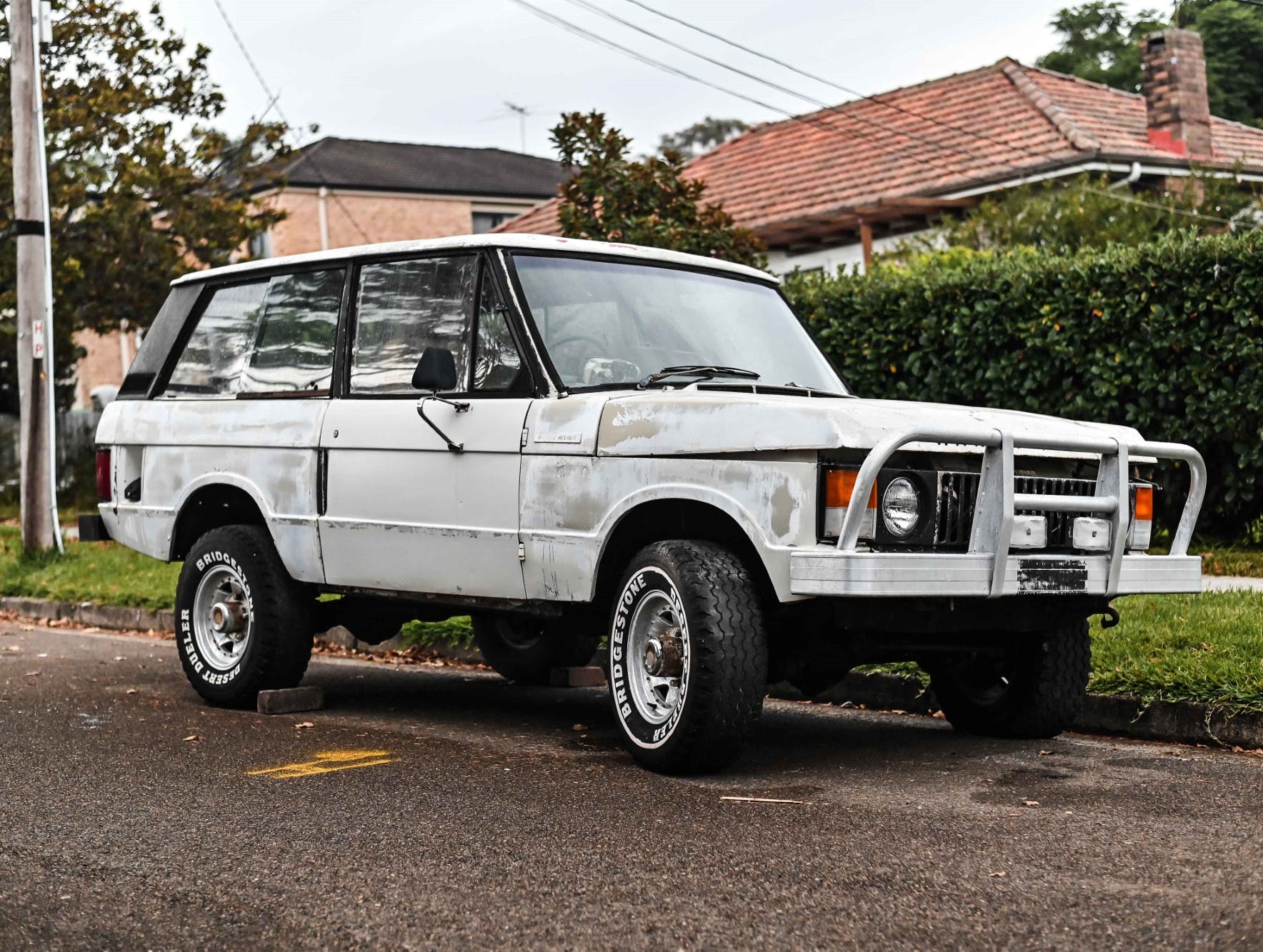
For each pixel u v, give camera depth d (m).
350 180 35.78
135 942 3.87
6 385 25.59
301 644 7.43
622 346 6.48
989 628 5.81
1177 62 21.09
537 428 6.18
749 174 24.19
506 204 38.00
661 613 5.80
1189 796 5.31
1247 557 10.84
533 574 6.21
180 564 13.16
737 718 5.50
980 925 3.81
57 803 5.40
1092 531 5.77
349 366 7.05
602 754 6.24
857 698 7.66
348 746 6.48
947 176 20.28
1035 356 12.20
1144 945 3.64
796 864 4.39
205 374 7.84
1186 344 11.34
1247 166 21.05
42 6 14.20
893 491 5.35
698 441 5.60
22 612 12.57
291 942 3.83
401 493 6.72
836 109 25.11
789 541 5.34
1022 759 6.08
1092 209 16.94
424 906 4.07
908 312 12.93
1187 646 7.11
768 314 7.11
